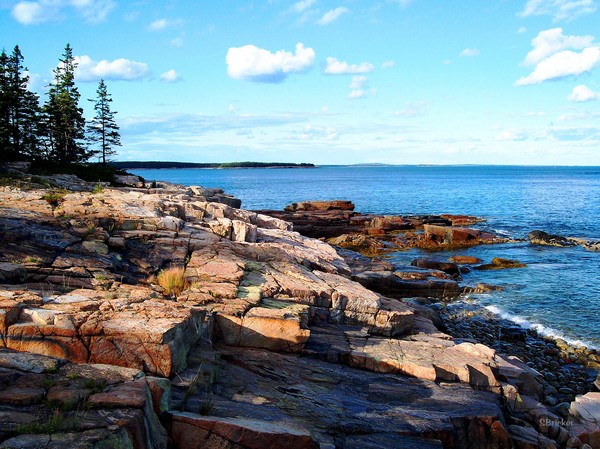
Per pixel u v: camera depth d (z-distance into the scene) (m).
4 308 9.90
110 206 22.75
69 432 6.44
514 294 32.19
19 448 5.95
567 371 20.42
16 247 15.69
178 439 8.09
